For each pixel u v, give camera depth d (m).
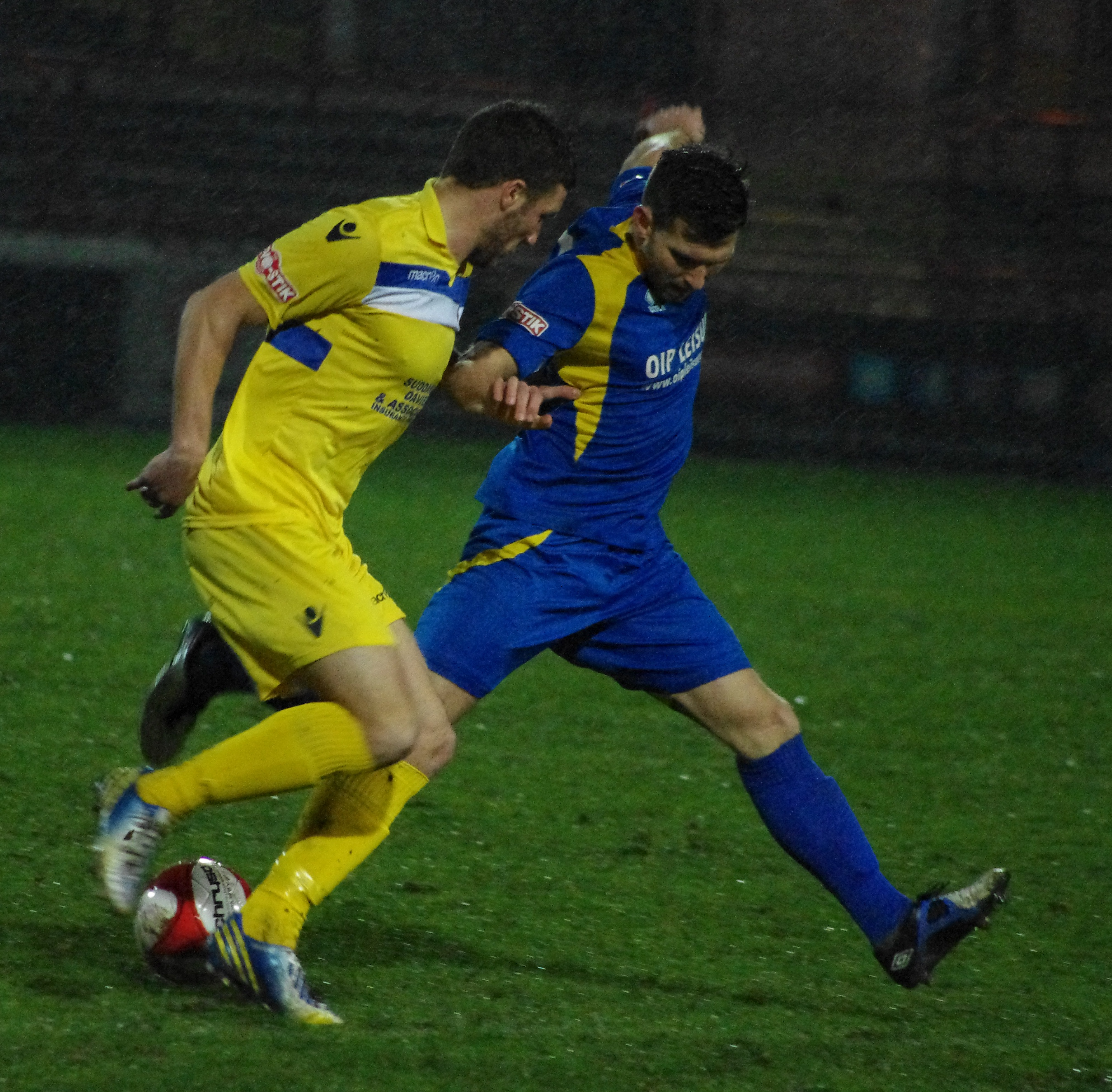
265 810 17.89
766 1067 11.34
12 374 67.19
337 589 11.61
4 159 71.50
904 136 78.25
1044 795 21.44
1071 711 26.59
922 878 17.67
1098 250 73.62
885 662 29.66
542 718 23.61
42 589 30.52
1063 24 77.94
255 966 11.41
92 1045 10.55
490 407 12.73
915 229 75.94
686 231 12.66
